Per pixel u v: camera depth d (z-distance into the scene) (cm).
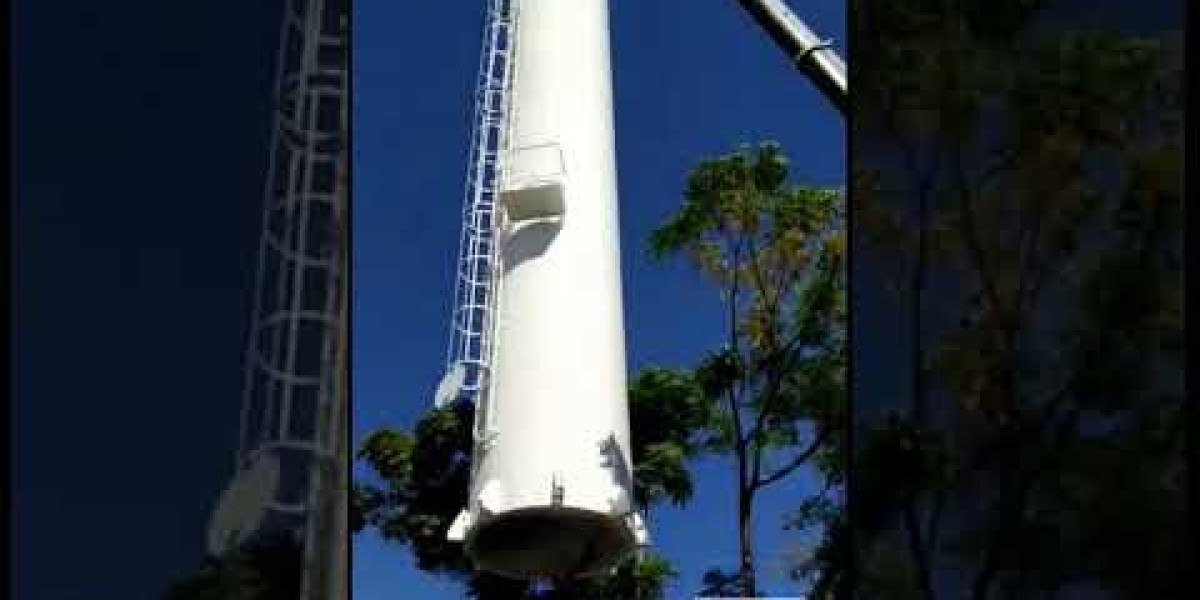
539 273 3106
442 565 3478
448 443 3497
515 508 2920
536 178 3142
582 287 3112
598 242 3172
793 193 3247
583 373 3042
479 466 3027
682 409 3312
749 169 3250
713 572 3175
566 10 3331
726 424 3306
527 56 3284
